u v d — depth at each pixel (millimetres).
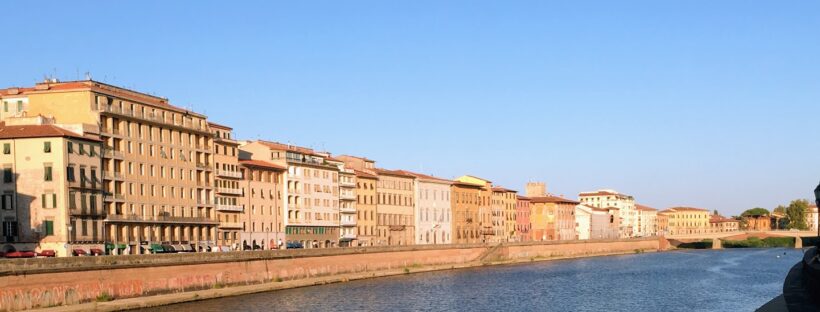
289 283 125812
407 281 140250
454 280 143000
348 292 117625
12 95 132125
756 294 114375
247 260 121625
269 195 173500
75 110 128000
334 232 193875
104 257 96188
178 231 145625
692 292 118250
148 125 139625
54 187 117438
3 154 119188
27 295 85188
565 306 100438
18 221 118188
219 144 160625
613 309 97312
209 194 155500
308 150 199375
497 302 104875
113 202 128750
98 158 125938
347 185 199000
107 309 90625
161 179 141875
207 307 96812
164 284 104875
